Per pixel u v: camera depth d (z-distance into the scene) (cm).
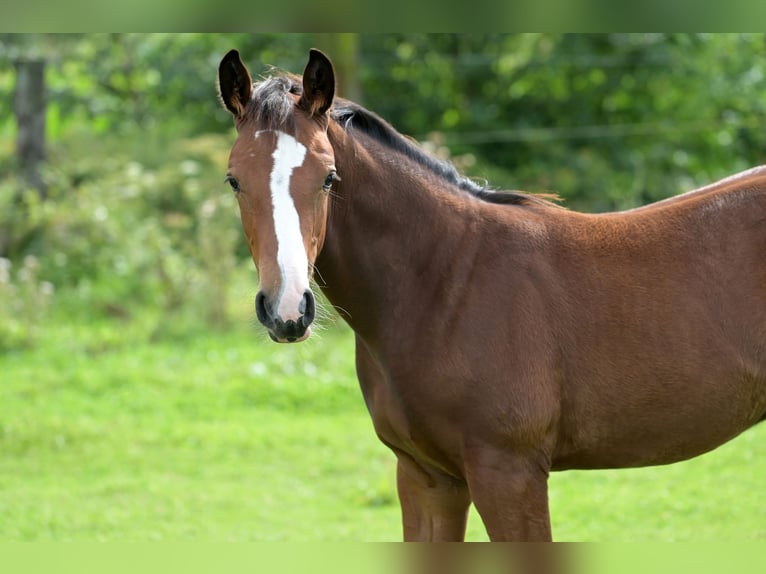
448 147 2356
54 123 2473
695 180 2375
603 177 2273
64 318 1816
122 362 1577
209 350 1644
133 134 2422
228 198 1908
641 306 591
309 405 1416
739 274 593
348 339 1659
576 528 916
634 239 610
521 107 2516
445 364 579
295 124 545
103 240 1970
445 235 598
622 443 599
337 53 2119
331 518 987
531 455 580
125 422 1333
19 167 2100
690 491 1013
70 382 1492
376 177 591
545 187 2252
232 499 1046
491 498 576
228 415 1370
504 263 596
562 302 591
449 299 588
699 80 2420
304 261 520
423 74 2464
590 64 2367
